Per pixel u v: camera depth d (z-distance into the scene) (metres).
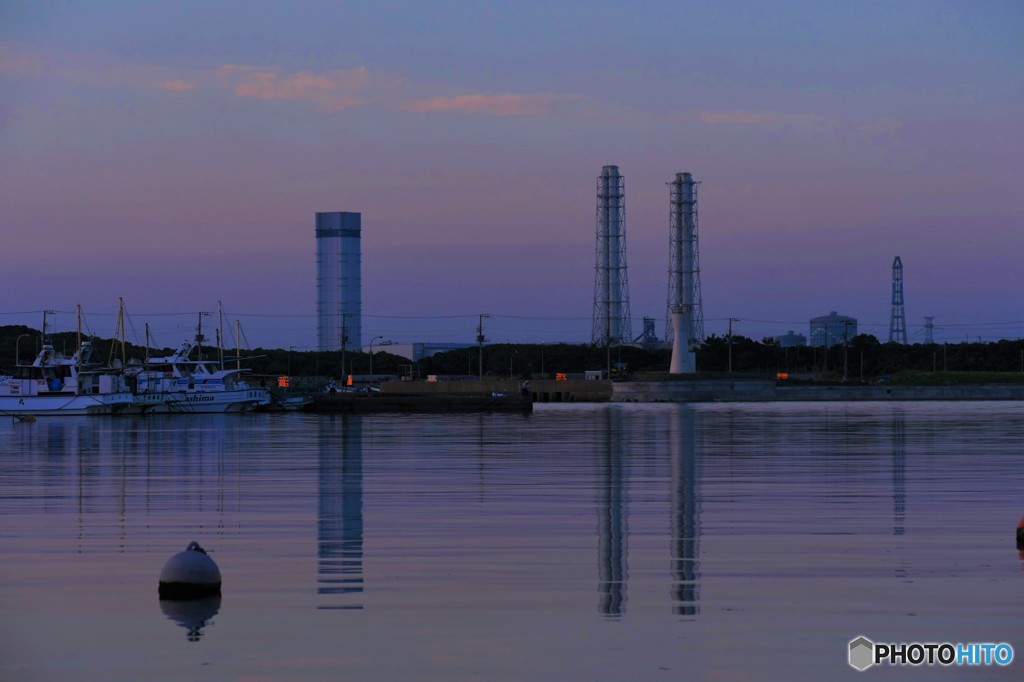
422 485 50.28
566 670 20.56
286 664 21.02
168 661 21.25
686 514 39.75
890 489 47.59
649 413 153.38
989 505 41.91
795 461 63.31
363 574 28.88
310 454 71.38
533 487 49.12
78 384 148.62
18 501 44.75
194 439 91.12
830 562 30.12
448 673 20.45
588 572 29.00
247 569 29.61
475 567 29.73
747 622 23.72
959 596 25.94
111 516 40.06
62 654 21.75
